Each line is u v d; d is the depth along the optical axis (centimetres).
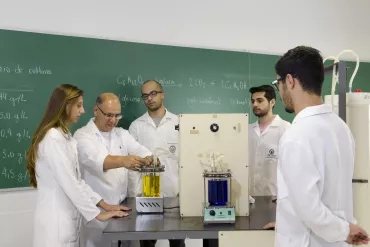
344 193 151
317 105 150
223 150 200
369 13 440
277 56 405
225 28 383
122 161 241
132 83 343
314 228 142
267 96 321
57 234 214
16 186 300
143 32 347
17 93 297
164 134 326
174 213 211
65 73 315
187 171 201
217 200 191
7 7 293
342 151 151
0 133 293
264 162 321
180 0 363
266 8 400
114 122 276
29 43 300
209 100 376
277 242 155
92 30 326
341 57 427
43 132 218
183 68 363
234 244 179
